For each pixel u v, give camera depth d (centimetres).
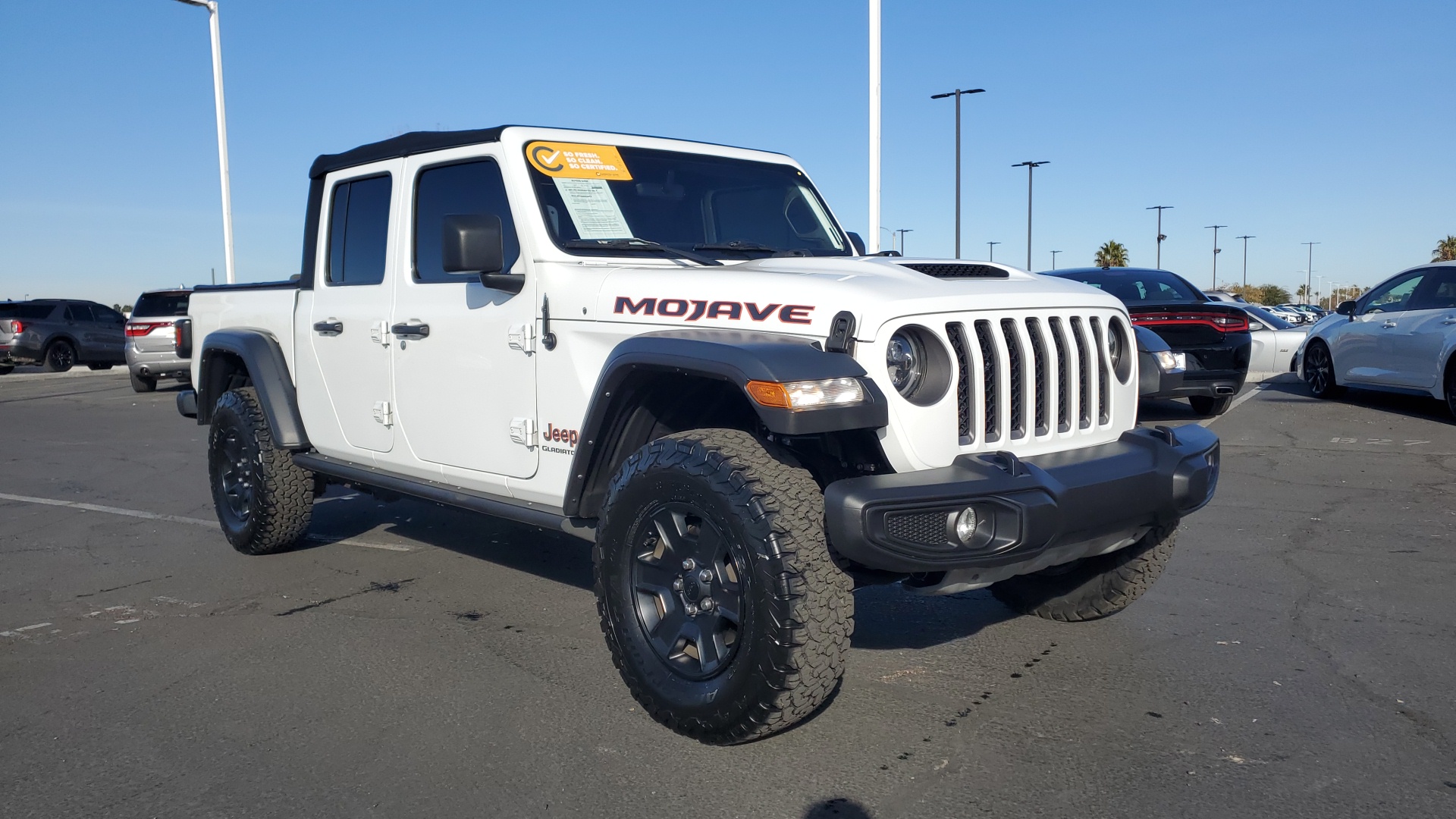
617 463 377
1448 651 406
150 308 1773
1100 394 375
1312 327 1308
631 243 416
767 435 364
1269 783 302
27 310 2381
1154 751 324
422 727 350
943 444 323
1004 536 304
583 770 317
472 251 376
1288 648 412
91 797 304
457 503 446
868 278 340
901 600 486
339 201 520
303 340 538
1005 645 422
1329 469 796
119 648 436
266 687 389
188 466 958
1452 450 875
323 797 302
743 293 345
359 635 448
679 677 331
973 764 317
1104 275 1166
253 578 546
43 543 638
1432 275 1108
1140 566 414
